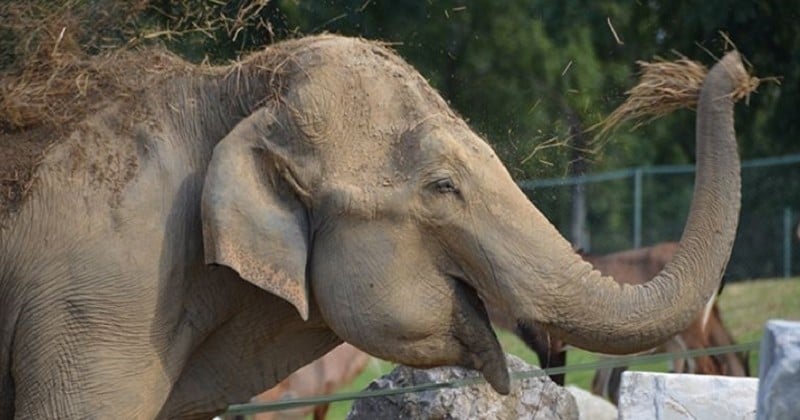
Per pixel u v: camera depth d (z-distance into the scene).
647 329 9.74
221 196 9.74
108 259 9.94
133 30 11.55
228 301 10.31
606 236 38.66
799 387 7.73
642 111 10.16
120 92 10.42
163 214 10.07
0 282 10.08
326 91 9.92
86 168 10.12
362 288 9.80
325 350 10.71
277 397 22.34
